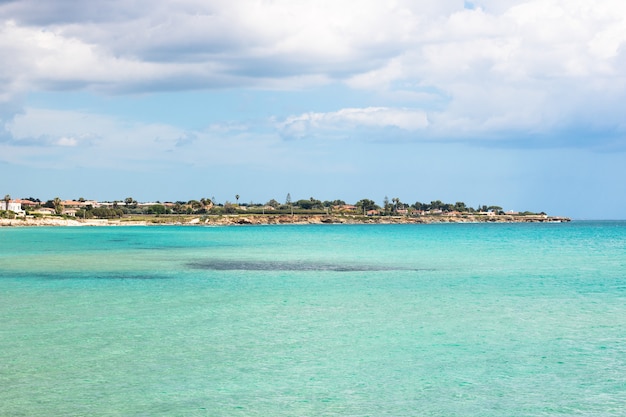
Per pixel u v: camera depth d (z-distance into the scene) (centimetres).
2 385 2012
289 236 16512
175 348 2509
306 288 4528
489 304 3669
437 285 4691
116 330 2872
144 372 2162
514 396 1917
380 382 2053
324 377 2109
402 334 2780
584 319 3148
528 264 6644
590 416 1756
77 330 2873
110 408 1806
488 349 2492
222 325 3000
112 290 4409
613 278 5144
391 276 5425
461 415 1766
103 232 19562
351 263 6994
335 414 1772
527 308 3509
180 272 5875
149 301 3819
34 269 6156
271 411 1791
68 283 4866
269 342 2619
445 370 2189
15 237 14875
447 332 2827
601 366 2236
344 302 3775
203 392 1952
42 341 2633
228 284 4809
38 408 1805
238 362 2294
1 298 3962
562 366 2238
